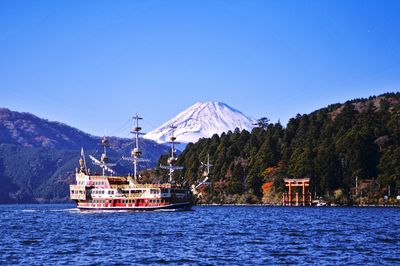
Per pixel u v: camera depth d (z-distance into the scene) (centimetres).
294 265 9325
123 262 9675
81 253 10744
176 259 9950
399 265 9306
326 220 19912
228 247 11512
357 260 9769
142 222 18638
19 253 10781
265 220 19938
